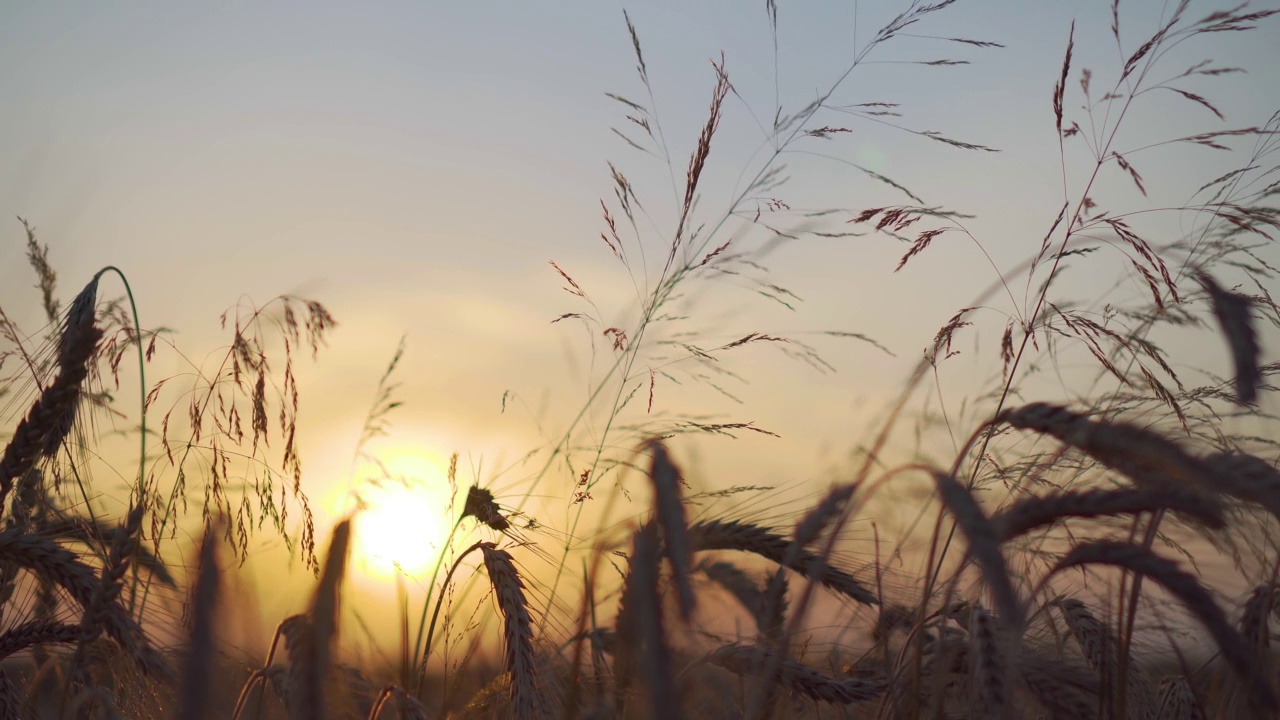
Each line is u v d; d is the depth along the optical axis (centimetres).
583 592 87
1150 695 88
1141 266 101
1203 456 68
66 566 87
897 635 91
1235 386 77
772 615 85
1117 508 71
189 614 66
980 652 78
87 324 95
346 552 70
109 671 90
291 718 71
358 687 89
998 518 75
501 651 91
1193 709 84
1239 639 69
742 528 86
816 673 86
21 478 96
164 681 83
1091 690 83
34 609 91
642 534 68
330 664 69
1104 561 72
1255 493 66
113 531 96
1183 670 87
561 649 93
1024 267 106
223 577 67
